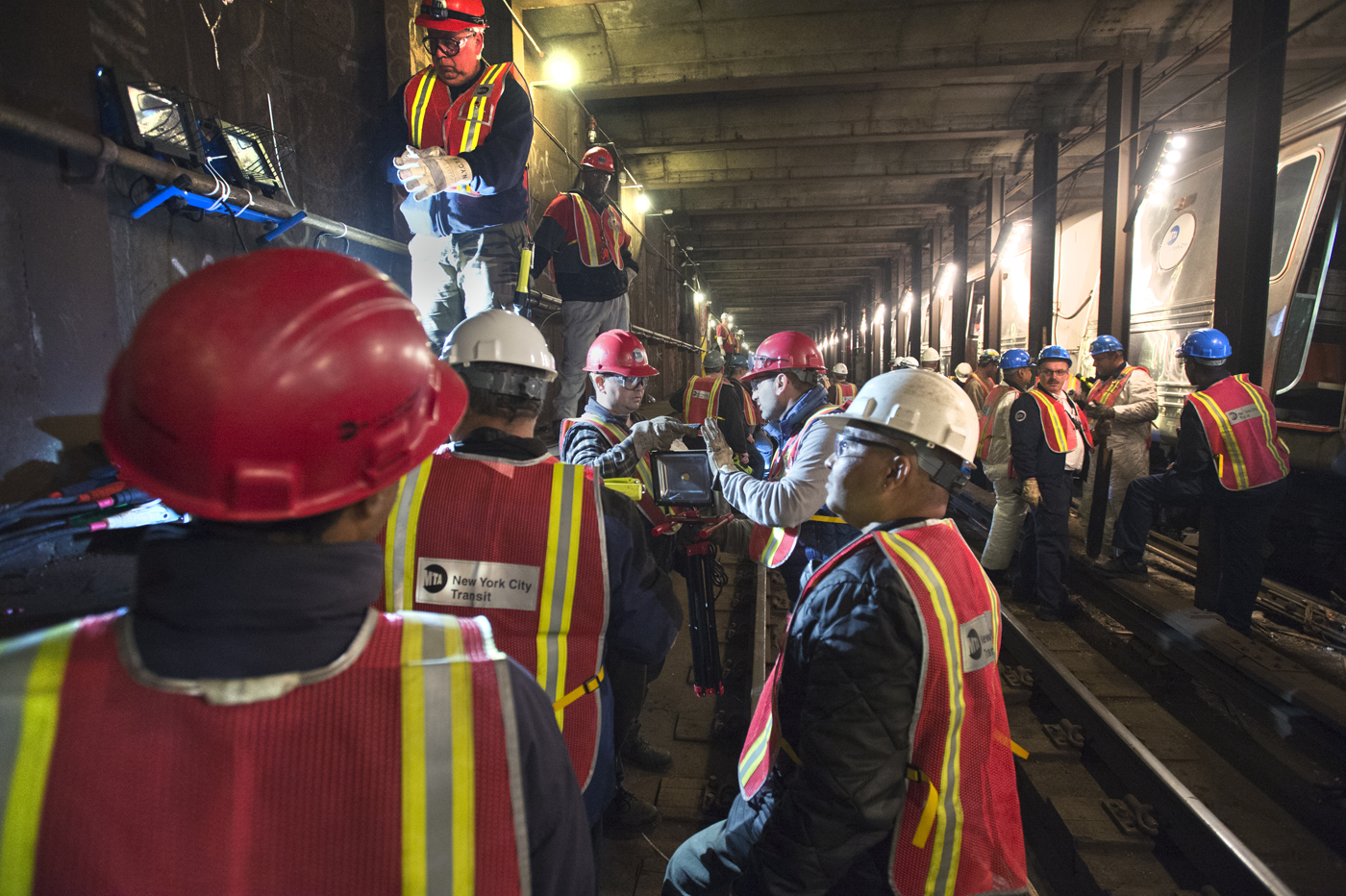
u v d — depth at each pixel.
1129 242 8.38
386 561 1.34
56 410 2.01
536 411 1.55
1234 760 3.38
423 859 0.59
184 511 0.62
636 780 2.86
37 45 1.96
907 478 1.42
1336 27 7.93
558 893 0.71
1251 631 4.79
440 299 3.50
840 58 9.51
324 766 0.58
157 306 0.61
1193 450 4.61
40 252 1.98
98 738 0.54
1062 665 4.00
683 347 20.39
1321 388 5.85
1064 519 5.18
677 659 4.01
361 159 4.10
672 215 18.73
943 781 1.19
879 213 20.06
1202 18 8.91
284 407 0.58
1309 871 2.63
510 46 7.54
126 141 2.28
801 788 1.20
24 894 0.51
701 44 9.48
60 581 1.77
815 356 3.11
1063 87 11.46
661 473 2.21
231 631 0.57
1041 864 2.86
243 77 3.17
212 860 0.54
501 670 0.67
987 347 15.21
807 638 1.29
